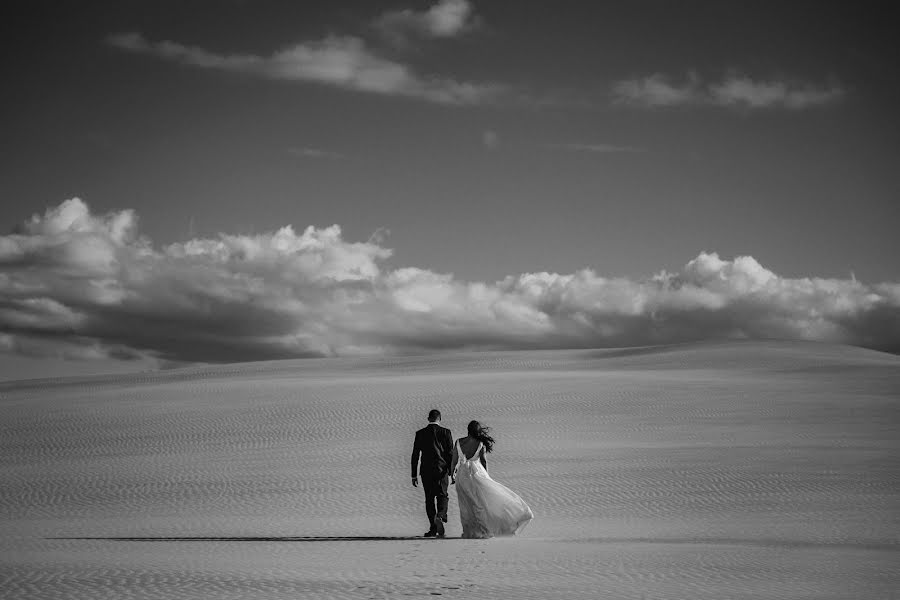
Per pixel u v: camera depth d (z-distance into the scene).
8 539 15.57
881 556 12.41
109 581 10.45
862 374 52.81
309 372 75.12
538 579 10.52
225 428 36.47
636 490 21.34
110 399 49.78
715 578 10.59
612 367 66.12
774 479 22.45
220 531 16.69
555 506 19.47
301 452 30.05
